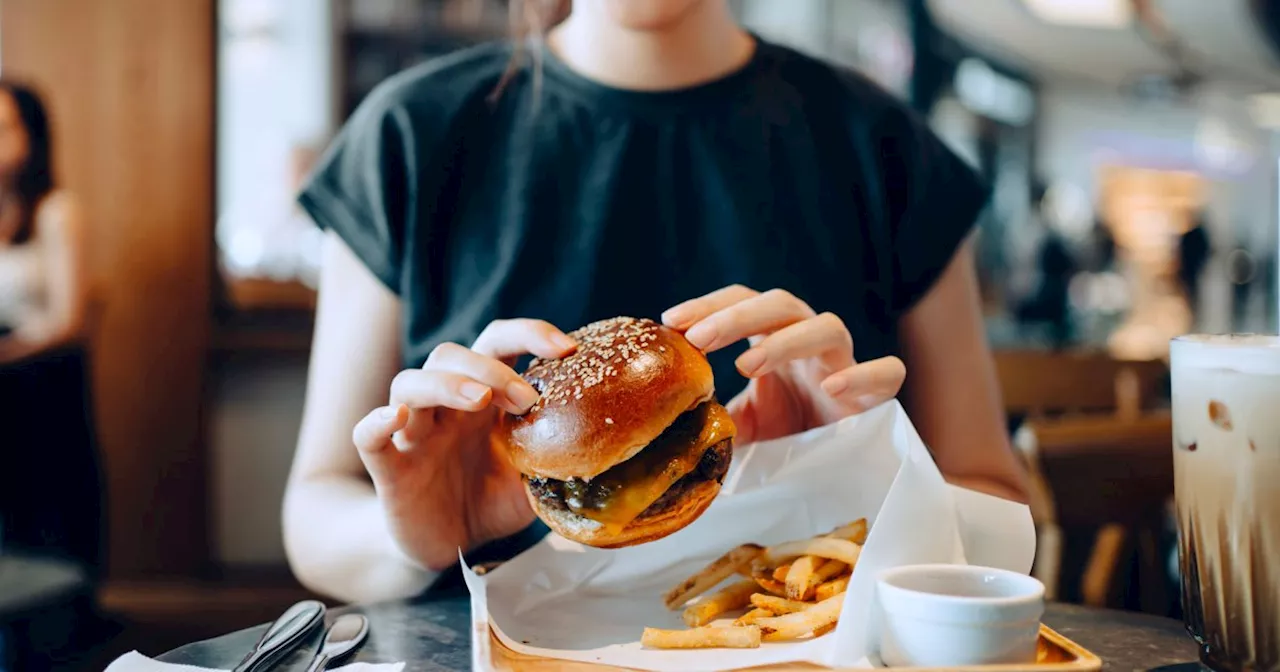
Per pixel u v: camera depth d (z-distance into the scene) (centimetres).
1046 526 91
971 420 81
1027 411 136
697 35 81
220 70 234
